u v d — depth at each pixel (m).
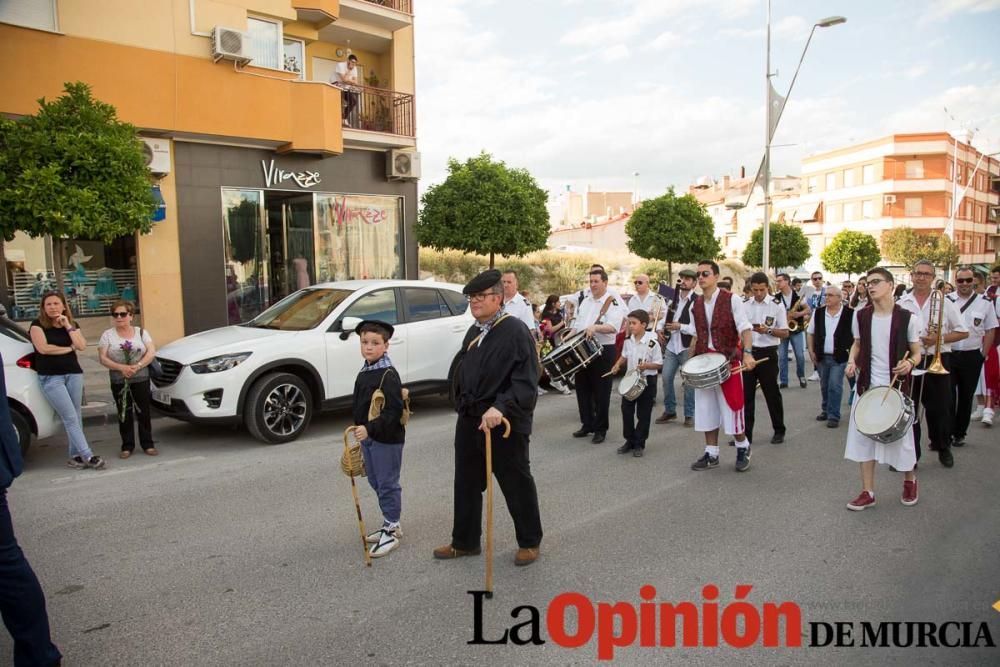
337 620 3.83
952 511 5.52
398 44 18.27
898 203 59.06
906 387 5.64
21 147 8.38
